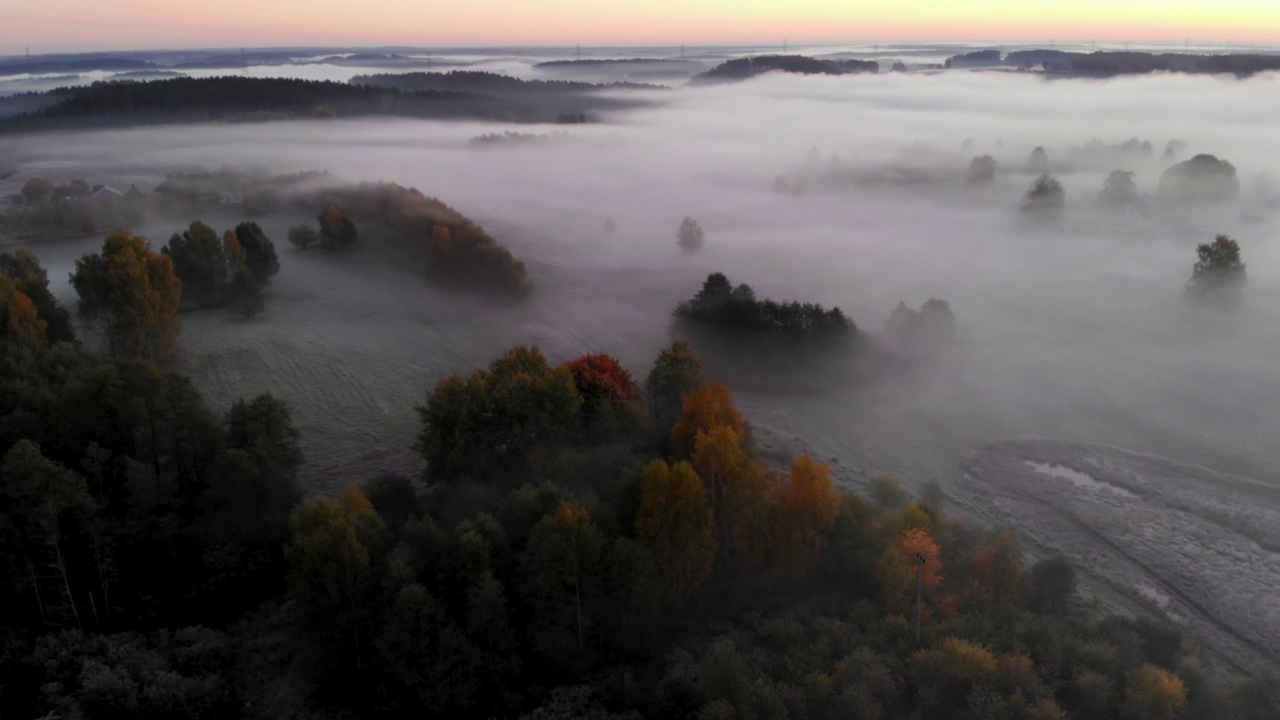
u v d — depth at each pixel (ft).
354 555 152.66
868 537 177.68
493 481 206.18
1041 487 231.30
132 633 162.61
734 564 179.42
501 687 150.10
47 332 279.90
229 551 178.40
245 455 186.60
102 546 172.86
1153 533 207.92
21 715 142.10
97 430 192.44
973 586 168.86
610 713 145.69
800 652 152.66
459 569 160.04
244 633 164.76
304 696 151.74
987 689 138.92
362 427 267.39
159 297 297.53
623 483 181.37
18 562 163.84
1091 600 178.19
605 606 160.25
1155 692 136.05
